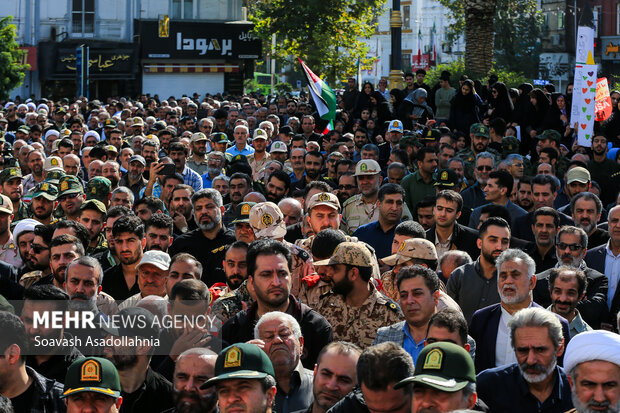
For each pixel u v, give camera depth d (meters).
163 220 14.50
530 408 9.52
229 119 35.66
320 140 31.56
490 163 19.66
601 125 30.31
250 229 14.50
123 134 33.59
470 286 13.10
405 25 126.50
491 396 9.66
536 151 27.00
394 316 11.21
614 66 99.88
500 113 32.34
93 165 21.27
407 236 13.38
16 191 18.70
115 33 71.38
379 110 35.28
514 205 17.83
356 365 8.36
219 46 72.56
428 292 10.39
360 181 17.91
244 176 18.98
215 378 7.85
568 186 19.38
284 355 9.26
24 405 9.07
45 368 9.91
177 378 8.74
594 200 16.09
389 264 12.75
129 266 13.58
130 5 71.50
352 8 63.41
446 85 35.50
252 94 58.34
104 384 8.22
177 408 8.73
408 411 7.91
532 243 15.16
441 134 26.78
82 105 47.72
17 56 63.41
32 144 26.28
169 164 19.61
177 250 15.39
